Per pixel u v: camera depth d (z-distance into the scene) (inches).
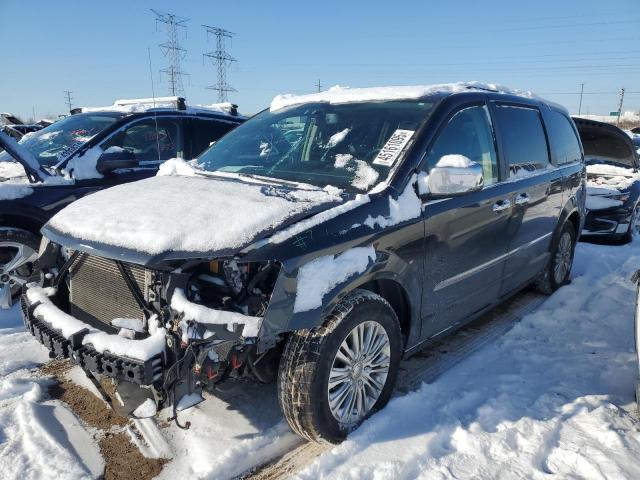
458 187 109.2
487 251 137.2
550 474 93.7
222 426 107.7
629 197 285.3
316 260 91.6
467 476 92.7
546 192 167.2
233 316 85.0
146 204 101.1
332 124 134.4
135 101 245.4
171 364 85.0
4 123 374.9
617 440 102.3
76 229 99.1
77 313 109.6
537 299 192.2
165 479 93.0
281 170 128.2
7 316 161.8
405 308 115.5
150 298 90.7
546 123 180.4
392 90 139.9
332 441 100.2
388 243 103.8
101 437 104.3
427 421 109.0
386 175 112.5
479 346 150.7
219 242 86.4
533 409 114.7
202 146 225.9
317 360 92.6
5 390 119.3
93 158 186.7
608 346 151.4
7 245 162.4
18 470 92.8
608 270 230.5
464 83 152.3
